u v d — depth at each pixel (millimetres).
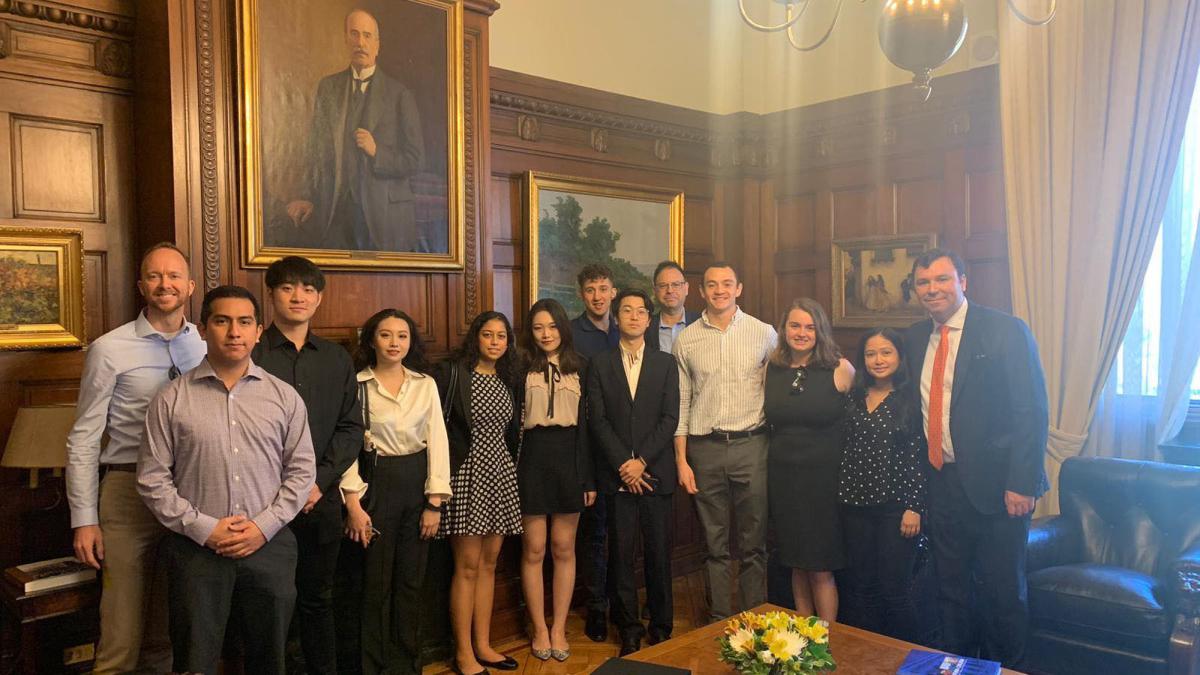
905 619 3230
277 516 2619
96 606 2820
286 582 2672
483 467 3412
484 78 4016
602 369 3619
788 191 5332
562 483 3598
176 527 2494
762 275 5465
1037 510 4105
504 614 3951
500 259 4496
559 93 4668
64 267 3115
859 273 4949
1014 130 4180
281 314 2953
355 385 3100
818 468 3346
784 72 5293
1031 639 3316
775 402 3436
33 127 3078
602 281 4078
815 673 2230
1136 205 3850
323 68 3408
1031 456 3020
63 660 3082
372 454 3170
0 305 2988
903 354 3238
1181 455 3816
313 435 2928
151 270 2699
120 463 2693
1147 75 3783
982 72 4391
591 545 3986
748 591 3637
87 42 3199
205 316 2584
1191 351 3770
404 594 3277
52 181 3123
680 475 3689
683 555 4961
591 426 3615
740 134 5449
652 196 5133
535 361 3637
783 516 3412
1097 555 3650
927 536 3244
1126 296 3889
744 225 5492
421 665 3414
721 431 3596
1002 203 4359
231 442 2566
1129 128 3844
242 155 3199
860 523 3283
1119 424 3998
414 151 3717
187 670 2504
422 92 3734
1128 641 3078
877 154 4891
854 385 3328
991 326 3104
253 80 3203
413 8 3682
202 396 2574
